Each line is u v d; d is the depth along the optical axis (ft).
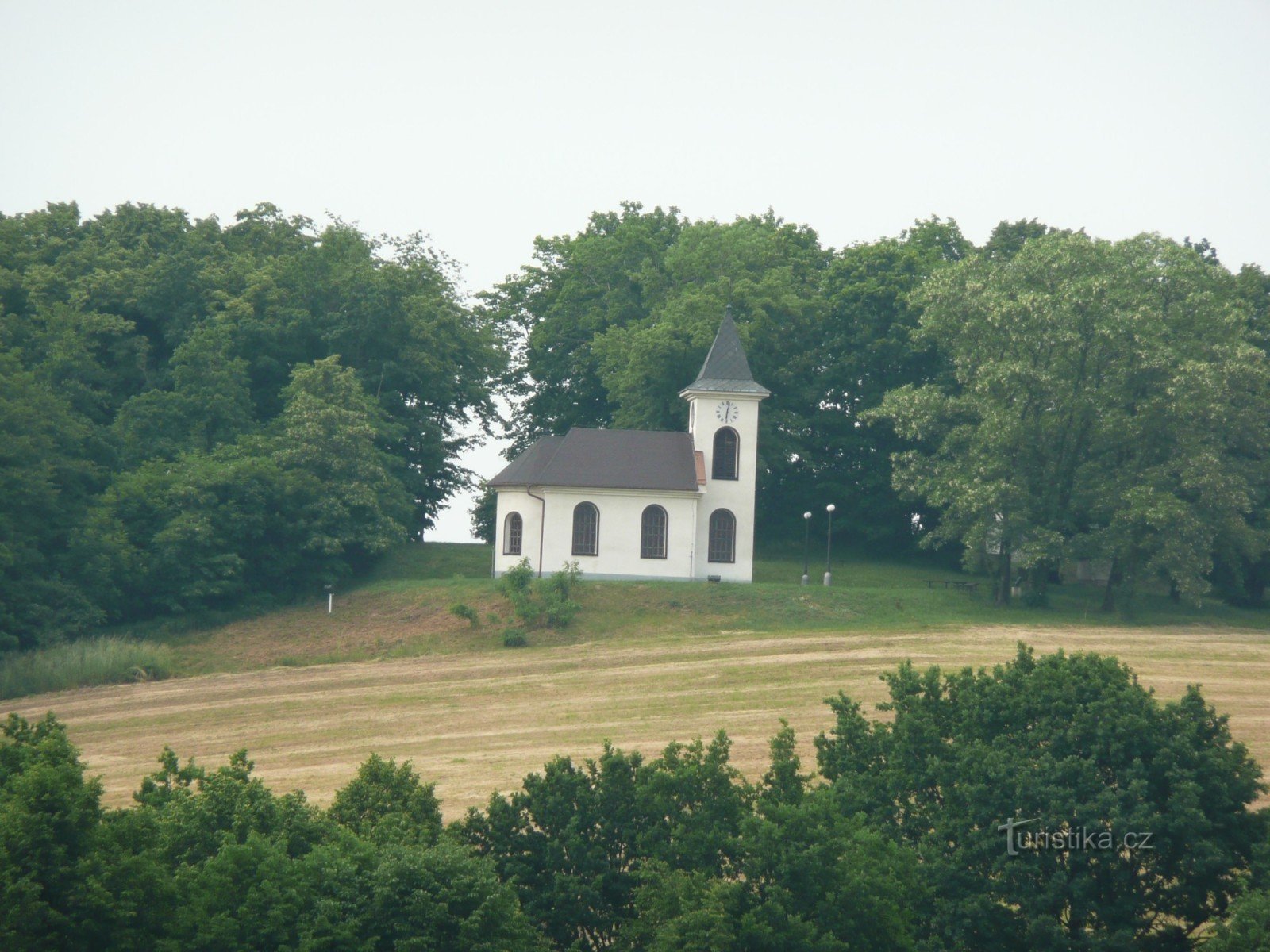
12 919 199.52
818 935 236.02
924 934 263.29
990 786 269.03
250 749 460.55
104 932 208.33
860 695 508.12
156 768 436.76
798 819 246.27
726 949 228.22
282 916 218.59
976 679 303.68
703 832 255.91
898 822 282.97
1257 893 240.73
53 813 210.79
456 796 382.63
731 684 531.09
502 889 233.55
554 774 273.54
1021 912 261.24
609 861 261.44
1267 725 453.99
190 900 221.46
